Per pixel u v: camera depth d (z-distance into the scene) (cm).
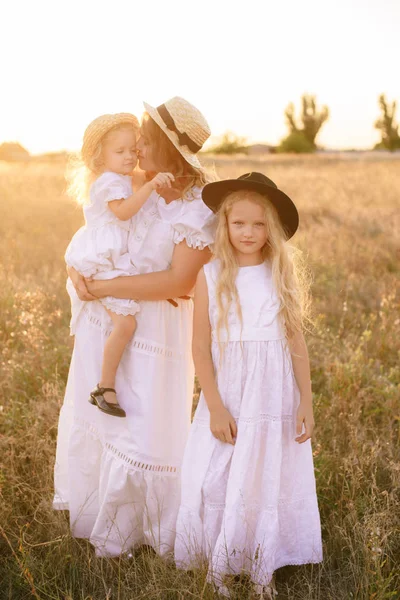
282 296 260
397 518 298
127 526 293
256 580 261
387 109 6569
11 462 330
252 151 6400
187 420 297
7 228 998
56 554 282
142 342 282
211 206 267
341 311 609
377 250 868
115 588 275
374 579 268
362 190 1728
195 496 270
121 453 285
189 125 266
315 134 6656
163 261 276
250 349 259
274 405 262
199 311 266
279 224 261
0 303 571
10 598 263
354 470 331
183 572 268
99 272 277
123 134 272
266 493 265
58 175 2156
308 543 279
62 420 311
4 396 420
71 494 303
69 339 505
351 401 411
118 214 269
